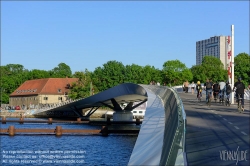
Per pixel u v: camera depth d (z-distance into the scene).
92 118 109.81
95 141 49.34
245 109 34.84
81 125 81.31
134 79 132.38
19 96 162.50
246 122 23.80
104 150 40.38
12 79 175.88
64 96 149.62
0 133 56.88
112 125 80.25
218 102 45.66
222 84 44.59
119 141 49.28
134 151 11.41
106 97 78.12
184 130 10.39
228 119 25.64
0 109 136.75
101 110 119.31
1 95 173.50
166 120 14.35
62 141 48.78
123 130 62.22
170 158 8.23
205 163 12.27
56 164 31.64
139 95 63.69
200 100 47.28
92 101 83.75
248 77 132.50
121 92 69.88
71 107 97.69
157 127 13.50
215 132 19.28
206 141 16.53
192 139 17.12
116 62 134.12
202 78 174.62
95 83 129.38
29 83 164.00
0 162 32.69
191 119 25.73
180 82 157.12
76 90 124.38
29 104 154.88
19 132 56.88
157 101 22.44
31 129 57.03
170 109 15.38
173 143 8.82
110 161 33.34
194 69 183.75
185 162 8.98
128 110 84.19
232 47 44.25
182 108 13.30
